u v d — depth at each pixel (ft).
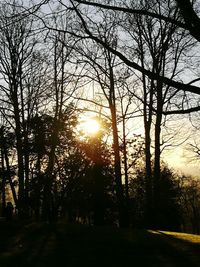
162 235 66.13
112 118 119.14
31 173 130.41
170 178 186.70
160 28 87.86
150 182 111.45
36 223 81.35
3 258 44.93
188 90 31.45
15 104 120.78
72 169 130.72
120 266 41.55
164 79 31.83
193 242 57.93
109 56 95.55
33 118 124.36
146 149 111.75
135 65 32.81
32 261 43.29
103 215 146.20
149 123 110.11
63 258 44.96
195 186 268.62
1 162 141.90
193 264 42.73
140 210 166.61
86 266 41.39
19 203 120.98
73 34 35.01
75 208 151.64
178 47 99.14
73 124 121.70
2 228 69.77
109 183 144.66
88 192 142.92
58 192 130.52
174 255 47.57
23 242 55.83
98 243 54.75
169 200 171.22
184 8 31.42
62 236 61.11
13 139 131.54
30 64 114.83
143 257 46.01
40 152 124.88
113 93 116.16
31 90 122.83
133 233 66.33
